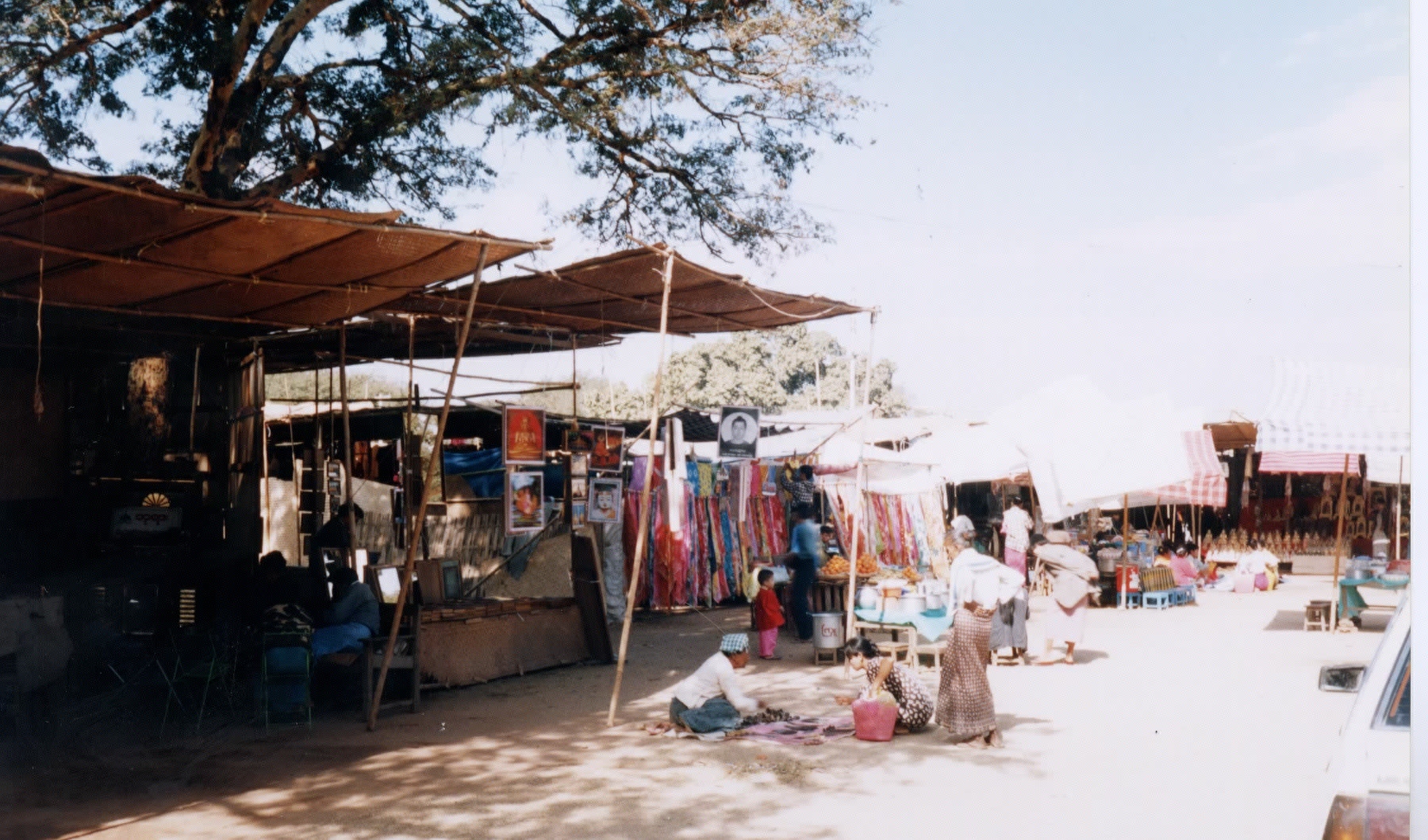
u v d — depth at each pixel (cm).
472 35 1487
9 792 750
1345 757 377
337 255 808
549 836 650
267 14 1480
